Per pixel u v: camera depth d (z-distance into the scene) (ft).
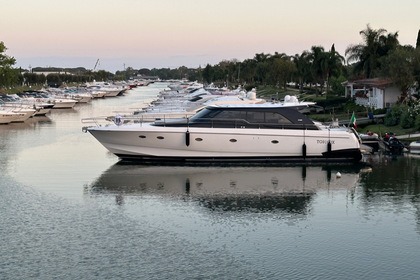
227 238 81.51
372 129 179.32
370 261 73.31
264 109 136.15
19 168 130.52
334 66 343.87
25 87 555.69
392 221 90.17
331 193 108.68
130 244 78.59
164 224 87.76
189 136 133.59
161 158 136.98
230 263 72.23
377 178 121.80
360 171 129.90
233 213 94.48
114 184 115.03
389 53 260.01
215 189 111.65
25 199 101.86
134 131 133.90
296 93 381.60
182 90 427.33
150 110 212.02
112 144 136.98
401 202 101.50
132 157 138.31
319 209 97.19
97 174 124.47
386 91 226.17
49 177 120.88
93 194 106.42
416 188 112.16
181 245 78.33
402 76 212.64
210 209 96.78
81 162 138.92
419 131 170.50
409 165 136.15
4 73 405.18
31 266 70.59
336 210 96.53
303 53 374.63
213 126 135.03
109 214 92.94
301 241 80.53
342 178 122.21
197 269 70.13
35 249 76.28
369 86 245.24
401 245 79.20
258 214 94.02
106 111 311.27
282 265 71.77
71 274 68.33
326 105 264.11
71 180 118.21
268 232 84.38
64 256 73.92
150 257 73.87
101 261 72.33
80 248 76.79
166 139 134.41
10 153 152.76
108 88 545.03
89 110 320.91
